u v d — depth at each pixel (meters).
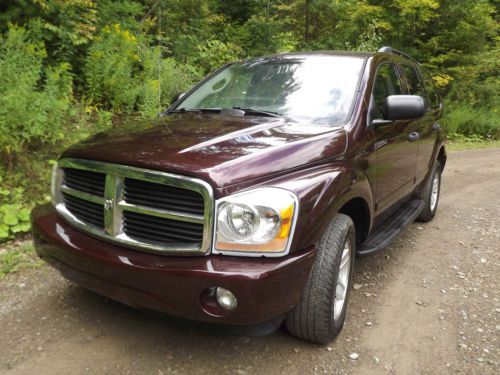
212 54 10.57
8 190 4.79
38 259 3.86
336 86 3.46
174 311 2.32
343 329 3.03
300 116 3.27
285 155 2.56
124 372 2.49
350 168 2.89
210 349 2.73
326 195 2.54
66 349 2.68
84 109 6.51
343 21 13.32
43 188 5.04
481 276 3.99
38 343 2.72
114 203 2.47
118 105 7.12
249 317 2.25
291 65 3.80
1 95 4.94
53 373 2.46
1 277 3.52
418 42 15.55
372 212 3.35
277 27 11.74
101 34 7.59
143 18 9.73
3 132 4.76
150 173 2.35
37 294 3.30
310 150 2.70
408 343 2.90
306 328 2.66
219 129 2.89
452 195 7.24
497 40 17.56
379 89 3.71
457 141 15.38
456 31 15.66
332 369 2.60
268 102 3.50
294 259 2.32
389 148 3.62
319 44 12.88
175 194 2.34
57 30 6.54
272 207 2.28
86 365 2.54
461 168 9.95
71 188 2.78
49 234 2.72
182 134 2.81
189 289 2.24
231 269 2.20
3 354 2.61
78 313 3.06
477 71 16.39
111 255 2.43
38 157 5.39
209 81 4.12
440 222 5.66
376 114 3.50
